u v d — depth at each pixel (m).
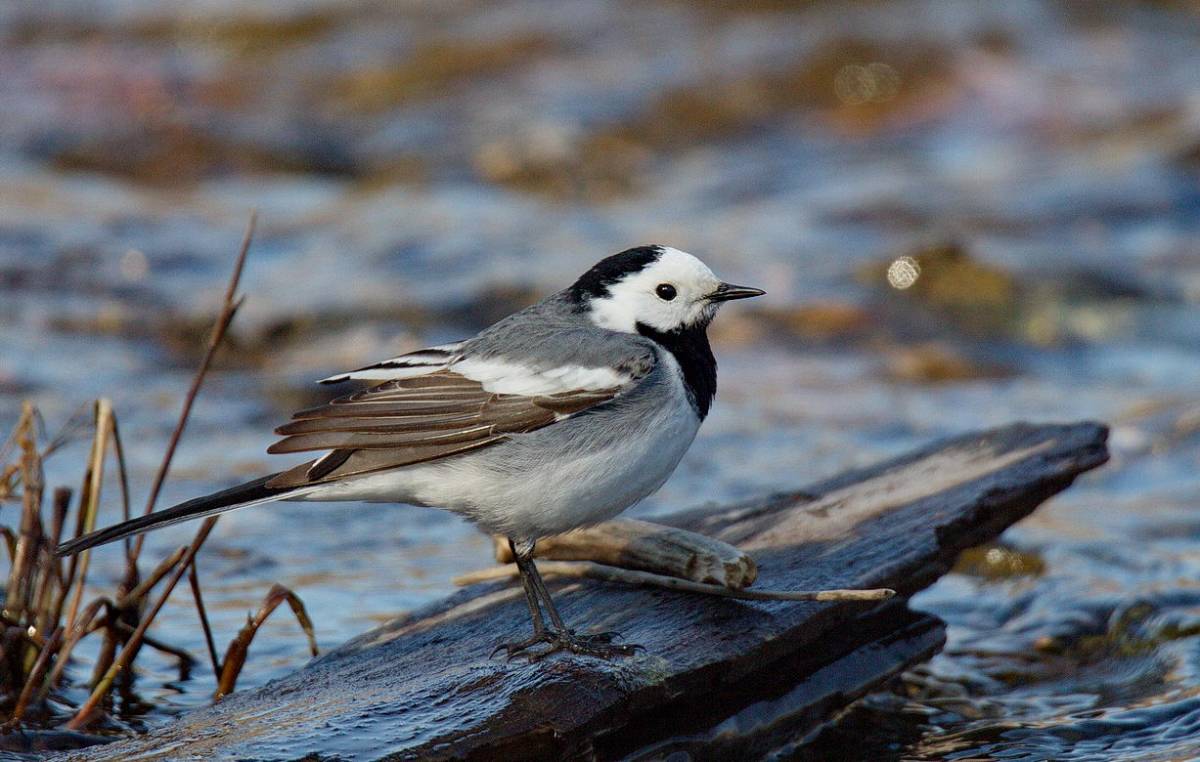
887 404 15.04
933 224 20.70
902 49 27.47
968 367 16.38
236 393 14.95
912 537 8.70
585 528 8.23
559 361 8.02
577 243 20.08
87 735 7.85
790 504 9.32
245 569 10.55
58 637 8.24
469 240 20.14
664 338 8.58
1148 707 8.54
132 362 15.95
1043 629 9.81
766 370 16.20
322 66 28.30
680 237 20.36
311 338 16.94
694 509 9.40
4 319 16.72
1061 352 17.06
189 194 22.66
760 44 27.98
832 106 26.36
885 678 8.72
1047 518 11.90
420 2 30.97
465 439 7.81
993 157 24.06
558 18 29.80
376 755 6.42
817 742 8.29
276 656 8.99
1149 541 11.27
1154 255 19.62
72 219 20.09
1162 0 30.17
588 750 6.97
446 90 27.36
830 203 21.94
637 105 26.19
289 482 7.59
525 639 7.68
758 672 8.14
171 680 8.62
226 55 29.11
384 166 24.55
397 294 17.73
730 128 25.77
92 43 29.36
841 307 17.56
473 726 6.67
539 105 26.30
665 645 7.54
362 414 7.89
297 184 23.95
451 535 11.51
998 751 8.10
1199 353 16.98
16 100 26.05
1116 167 22.80
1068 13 29.27
